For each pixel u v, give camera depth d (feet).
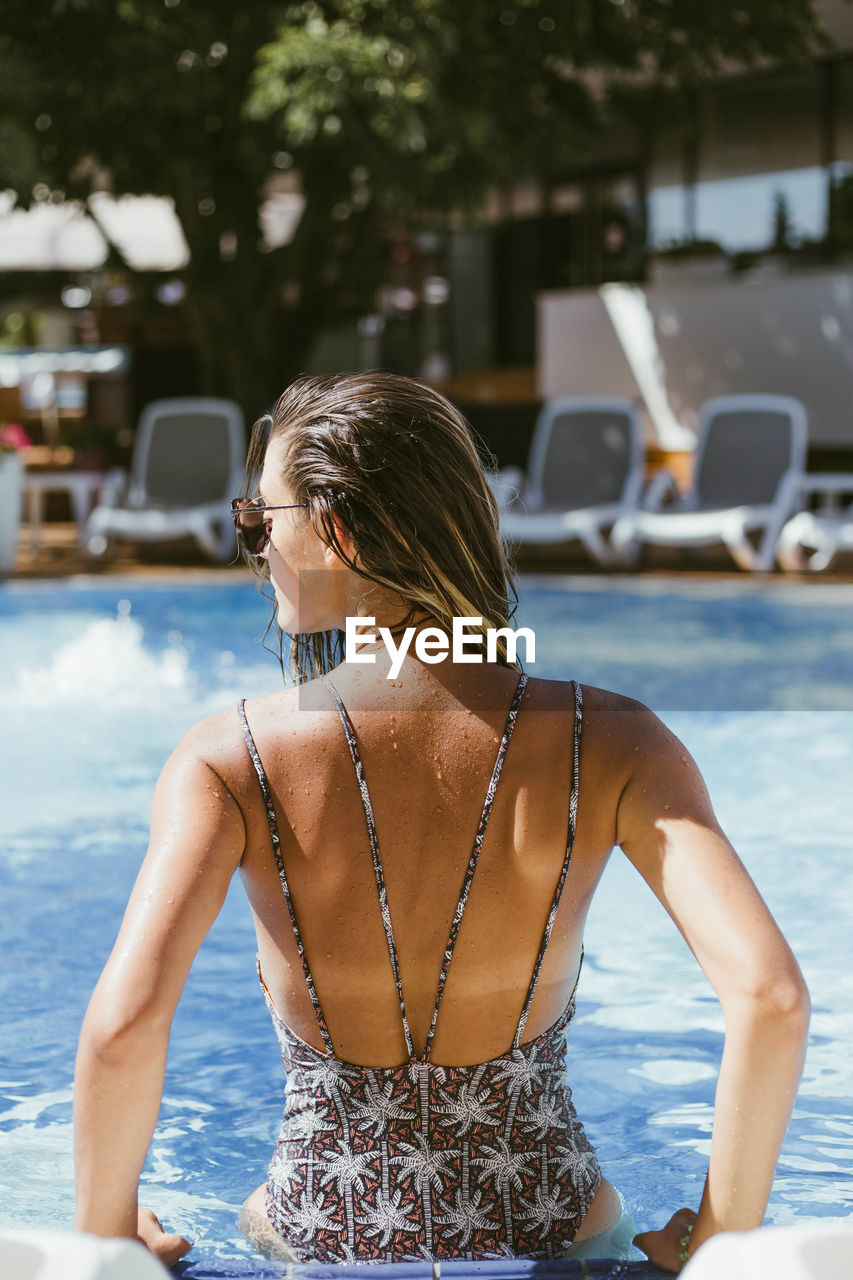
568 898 3.75
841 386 38.34
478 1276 3.54
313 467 3.78
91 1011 3.28
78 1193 3.33
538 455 33.68
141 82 32.96
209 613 25.98
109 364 53.26
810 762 14.74
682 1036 7.76
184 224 40.04
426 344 59.47
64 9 33.01
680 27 36.63
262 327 41.01
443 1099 3.84
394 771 3.66
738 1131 3.34
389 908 3.68
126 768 14.64
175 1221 5.33
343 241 42.50
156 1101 3.33
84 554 35.88
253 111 30.76
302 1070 3.91
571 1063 7.35
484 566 3.85
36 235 54.13
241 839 3.62
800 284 39.11
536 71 36.42
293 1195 3.95
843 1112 6.56
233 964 9.11
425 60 30.99
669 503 34.42
